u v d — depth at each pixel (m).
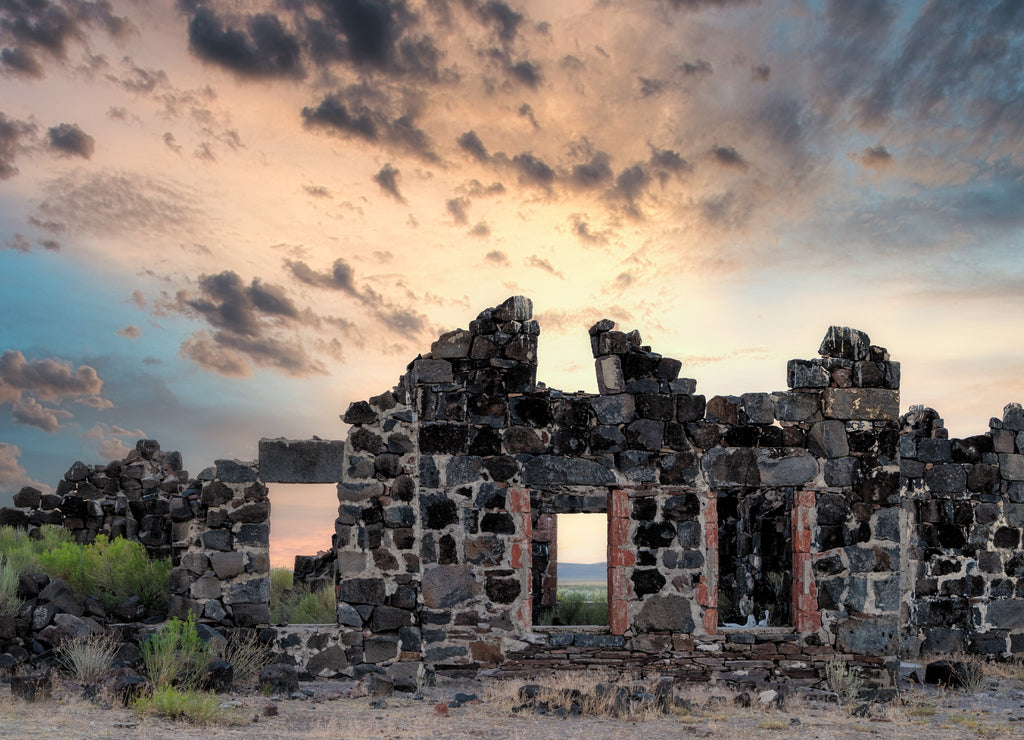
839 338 13.44
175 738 7.68
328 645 12.44
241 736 8.08
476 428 12.86
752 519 17.23
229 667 10.97
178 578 12.59
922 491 16.53
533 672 12.44
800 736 9.38
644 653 12.64
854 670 12.78
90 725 8.04
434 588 12.56
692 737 9.10
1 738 7.21
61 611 12.32
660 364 13.18
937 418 16.84
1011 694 12.83
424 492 12.72
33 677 9.60
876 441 13.30
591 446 12.91
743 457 13.07
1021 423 17.50
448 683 12.20
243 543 12.73
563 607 18.23
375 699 10.88
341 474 12.78
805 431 13.23
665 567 12.80
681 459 12.99
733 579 18.34
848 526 13.09
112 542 17.70
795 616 13.04
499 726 9.38
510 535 12.73
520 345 13.05
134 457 19.89
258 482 12.84
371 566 12.57
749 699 11.40
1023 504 17.30
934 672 13.48
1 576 12.87
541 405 12.97
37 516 19.59
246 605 12.59
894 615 13.00
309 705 10.47
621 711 10.20
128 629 12.45
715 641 12.73
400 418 12.87
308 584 18.41
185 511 12.77
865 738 9.36
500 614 12.59
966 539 16.70
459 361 13.02
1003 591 16.86
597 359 13.23
